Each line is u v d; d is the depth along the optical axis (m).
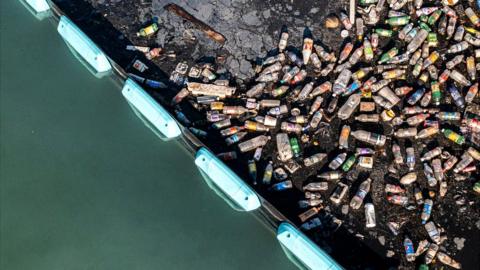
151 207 14.12
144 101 14.33
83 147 14.77
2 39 16.00
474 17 15.16
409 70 14.83
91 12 15.93
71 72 15.52
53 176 14.55
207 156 13.70
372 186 13.85
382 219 13.60
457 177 13.88
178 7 15.80
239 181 13.41
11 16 16.20
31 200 14.35
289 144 14.16
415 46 14.84
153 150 14.59
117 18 15.82
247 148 14.24
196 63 15.23
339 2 15.59
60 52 15.73
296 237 12.81
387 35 15.13
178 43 15.45
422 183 13.87
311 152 14.23
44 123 15.09
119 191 14.30
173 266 13.61
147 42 15.52
